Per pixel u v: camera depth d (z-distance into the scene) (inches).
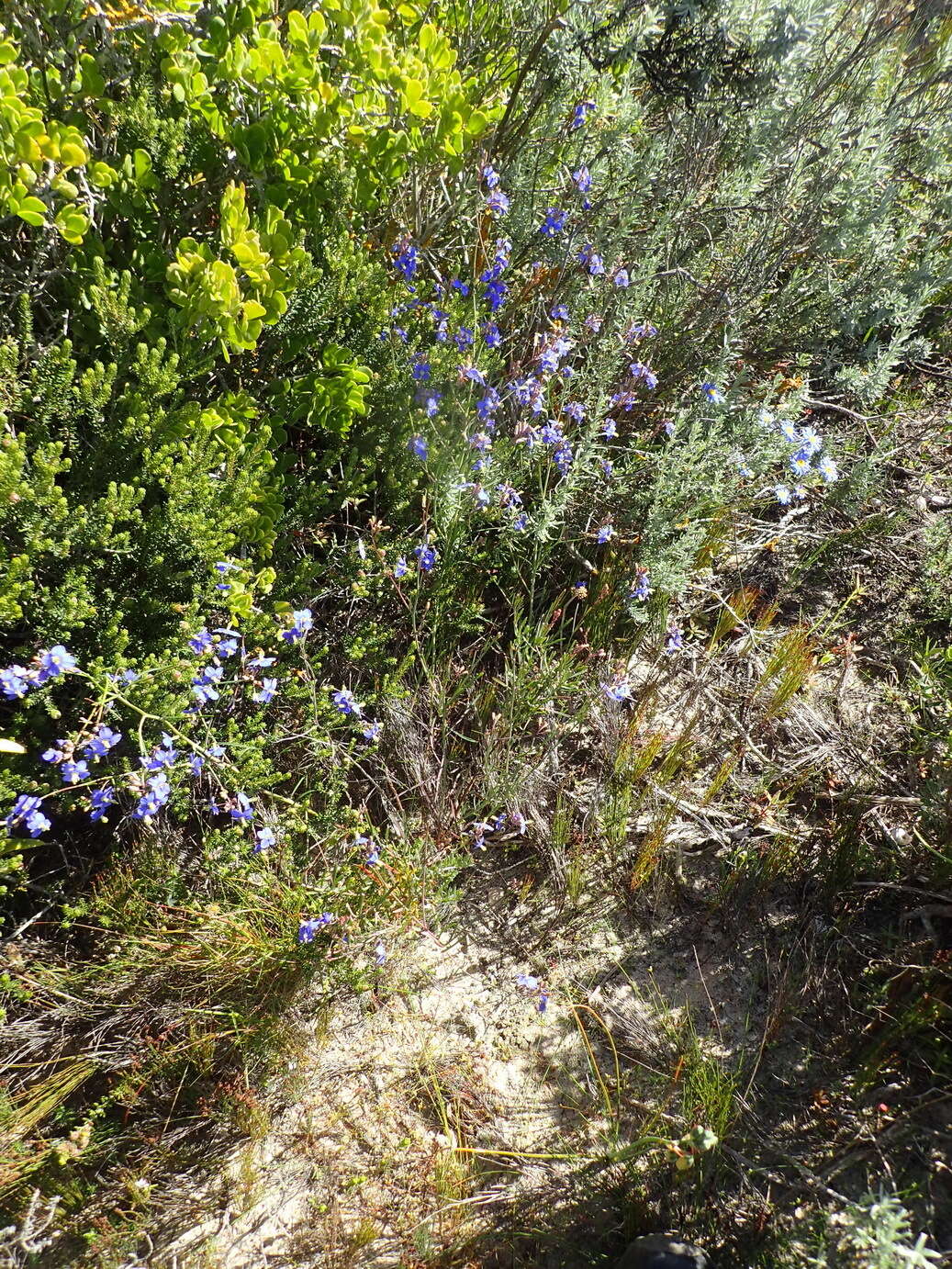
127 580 98.0
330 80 106.3
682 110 158.1
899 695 120.3
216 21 94.5
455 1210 82.3
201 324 94.7
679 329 148.8
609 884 105.5
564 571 128.3
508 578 125.8
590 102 132.4
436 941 101.2
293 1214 83.1
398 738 107.3
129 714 92.7
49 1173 80.6
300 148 104.7
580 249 134.3
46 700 84.9
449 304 122.6
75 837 98.1
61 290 102.0
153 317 98.3
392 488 119.4
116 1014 87.9
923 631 129.1
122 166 98.0
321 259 111.0
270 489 103.4
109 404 98.3
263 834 90.2
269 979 90.0
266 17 103.8
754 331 158.4
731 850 107.4
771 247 158.4
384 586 115.5
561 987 98.7
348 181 107.9
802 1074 90.0
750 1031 94.3
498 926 103.3
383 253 124.5
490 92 138.9
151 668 90.0
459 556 119.8
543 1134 88.0
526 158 140.6
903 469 150.3
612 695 109.3
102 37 97.5
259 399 113.0
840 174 160.7
